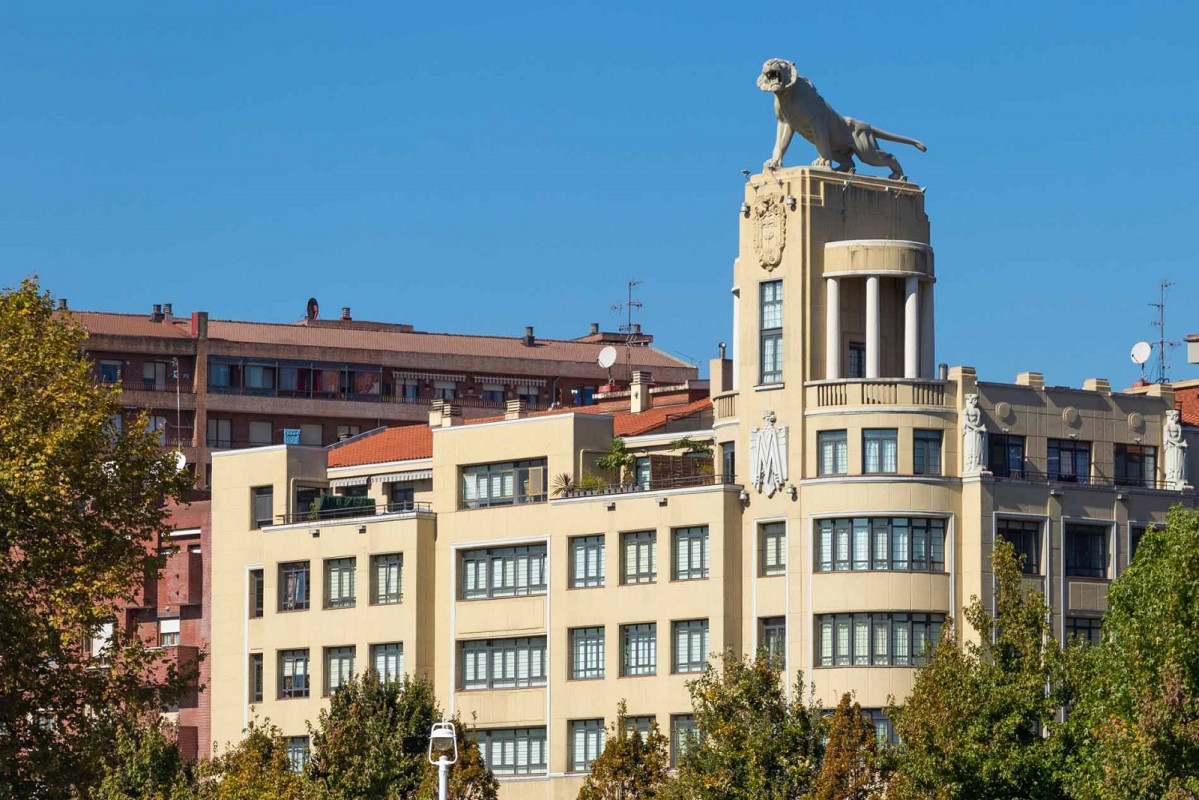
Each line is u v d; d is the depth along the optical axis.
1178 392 154.25
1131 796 101.12
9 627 107.81
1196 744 100.38
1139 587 109.25
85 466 112.31
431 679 147.50
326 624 151.38
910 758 112.25
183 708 163.00
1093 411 139.75
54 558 111.31
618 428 154.88
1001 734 110.81
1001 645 113.00
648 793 124.38
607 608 140.38
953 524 133.50
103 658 112.69
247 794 130.00
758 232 138.00
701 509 137.38
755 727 119.94
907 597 132.12
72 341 115.25
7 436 110.38
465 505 148.00
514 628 144.25
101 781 141.62
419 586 147.75
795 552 134.50
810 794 116.31
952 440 134.62
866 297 136.38
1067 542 136.75
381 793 130.38
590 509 141.75
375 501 157.50
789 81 138.12
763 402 137.00
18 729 110.25
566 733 141.38
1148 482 141.62
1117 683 107.00
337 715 134.00
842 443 134.38
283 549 154.00
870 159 140.62
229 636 156.62
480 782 132.62
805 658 133.38
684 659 137.25
